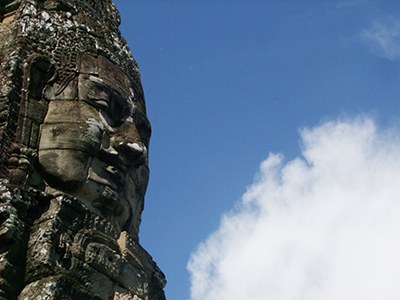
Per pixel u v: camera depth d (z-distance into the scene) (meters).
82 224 13.06
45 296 11.58
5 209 12.31
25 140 13.45
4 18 16.09
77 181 13.42
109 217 13.91
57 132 13.71
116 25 17.12
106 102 14.53
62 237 12.58
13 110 13.68
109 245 13.30
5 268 11.88
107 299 12.73
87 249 12.82
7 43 14.91
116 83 15.07
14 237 12.20
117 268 13.17
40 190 13.17
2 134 13.27
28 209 12.73
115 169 14.05
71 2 16.14
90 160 13.74
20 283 12.01
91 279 12.61
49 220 12.61
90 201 13.62
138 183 15.08
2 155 13.09
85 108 14.20
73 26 15.54
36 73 14.33
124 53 16.28
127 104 14.99
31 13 15.38
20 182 12.99
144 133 15.48
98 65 15.05
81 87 14.46
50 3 15.86
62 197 12.99
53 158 13.45
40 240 12.36
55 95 14.34
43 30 15.15
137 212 14.95
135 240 14.64
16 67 14.21
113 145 14.19
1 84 14.03
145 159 14.58
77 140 13.66
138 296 13.40
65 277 12.02
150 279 14.16
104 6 17.14
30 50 14.72
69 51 15.00
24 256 12.27
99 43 15.59
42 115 13.99
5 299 11.65
